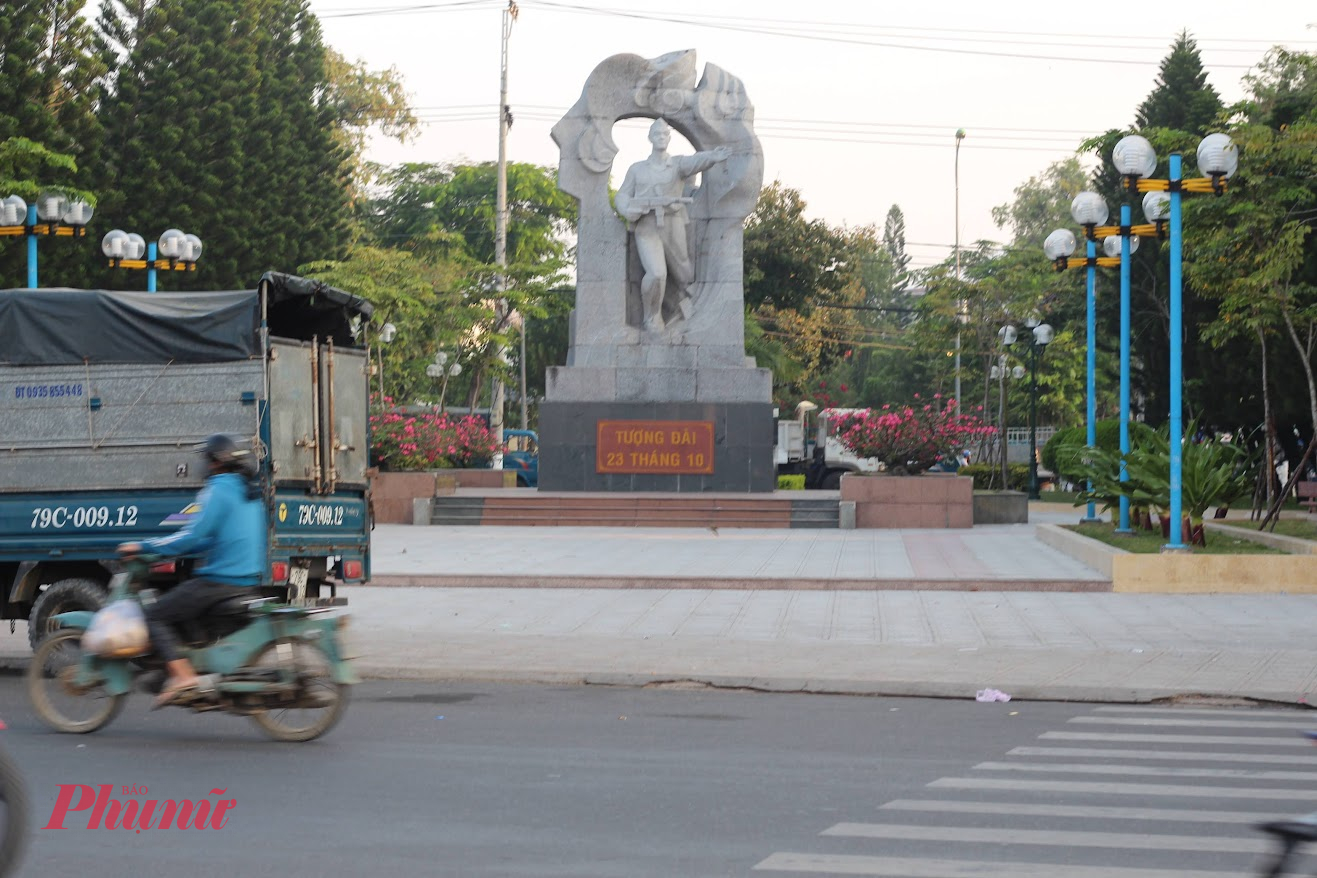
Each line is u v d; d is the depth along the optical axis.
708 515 30.00
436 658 13.28
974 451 55.44
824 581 18.73
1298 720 10.84
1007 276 44.28
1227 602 17.30
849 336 83.19
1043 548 24.05
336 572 13.22
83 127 36.22
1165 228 23.81
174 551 9.83
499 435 49.75
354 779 8.52
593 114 32.56
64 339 12.61
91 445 12.50
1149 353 39.53
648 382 31.94
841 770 8.83
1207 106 39.12
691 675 12.36
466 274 49.19
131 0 42.03
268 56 46.22
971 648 13.84
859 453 31.02
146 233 40.91
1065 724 10.60
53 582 12.77
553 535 27.08
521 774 8.68
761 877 6.45
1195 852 6.88
